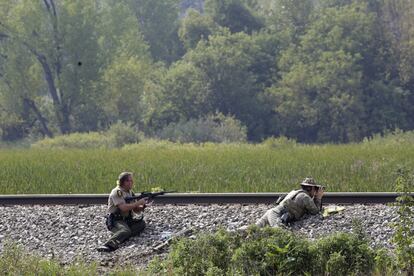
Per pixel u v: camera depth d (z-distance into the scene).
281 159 69.25
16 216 43.50
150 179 56.06
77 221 42.16
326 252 30.64
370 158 68.88
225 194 44.78
